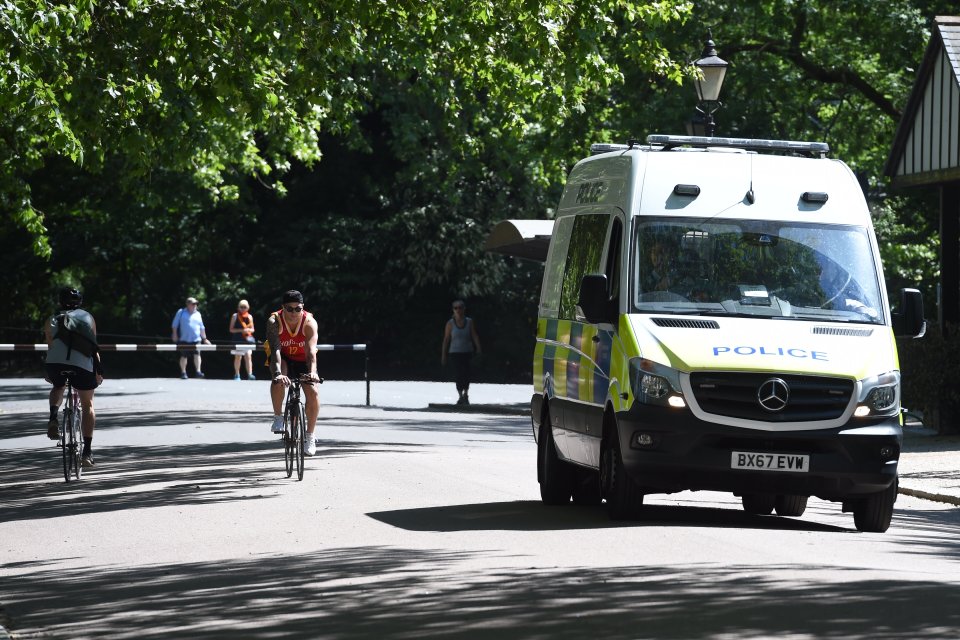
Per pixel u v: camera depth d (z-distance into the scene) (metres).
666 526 23.67
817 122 78.81
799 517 27.94
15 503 30.11
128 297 102.31
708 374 23.53
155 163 51.22
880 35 70.06
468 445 43.56
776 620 15.11
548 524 24.27
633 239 25.36
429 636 14.76
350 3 32.88
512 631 14.86
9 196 54.34
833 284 25.28
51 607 17.66
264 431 46.94
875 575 18.23
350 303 94.62
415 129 87.81
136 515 27.08
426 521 25.03
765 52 72.69
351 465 35.47
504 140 67.56
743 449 23.44
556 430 27.92
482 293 93.12
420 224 91.88
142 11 32.41
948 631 14.50
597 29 35.91
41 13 30.95
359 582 18.44
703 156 26.28
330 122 53.12
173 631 15.62
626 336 24.42
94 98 33.12
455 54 42.22
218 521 25.86
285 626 15.63
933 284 77.44
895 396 24.06
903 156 50.47
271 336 32.94
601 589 17.27
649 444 23.59
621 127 68.75
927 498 31.83
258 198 98.44
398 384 79.50
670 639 14.27
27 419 54.19
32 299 103.81
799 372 23.58
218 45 31.58
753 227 25.59
